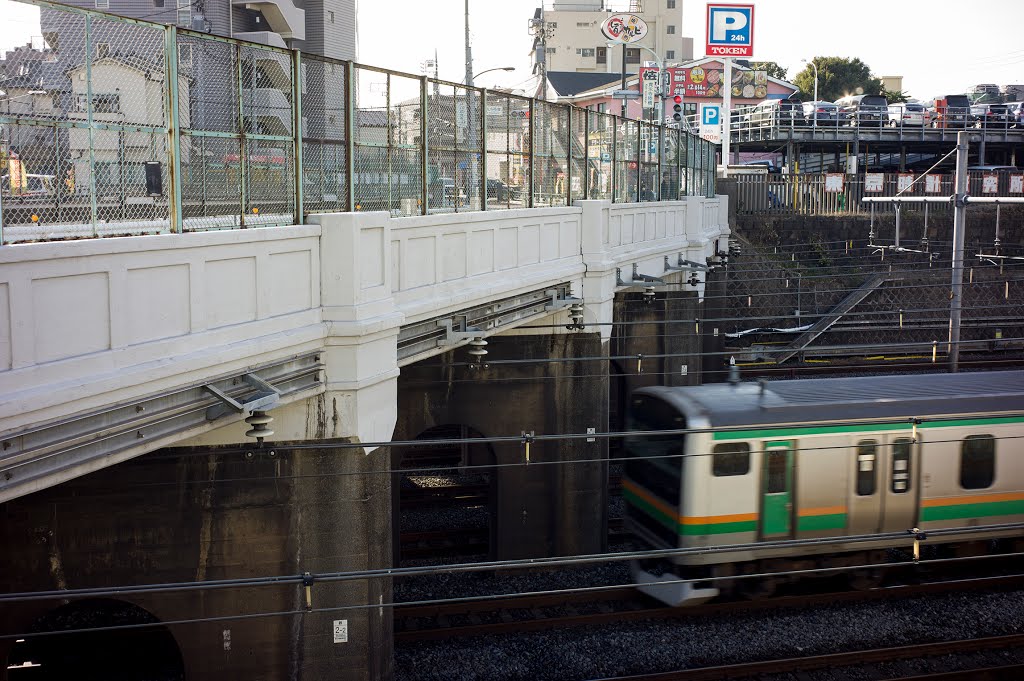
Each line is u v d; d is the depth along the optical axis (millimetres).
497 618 12672
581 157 17000
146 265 7047
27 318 6105
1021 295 33188
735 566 12961
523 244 14047
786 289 34094
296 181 9078
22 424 6020
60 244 6270
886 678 11258
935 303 33062
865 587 13578
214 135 8078
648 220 20766
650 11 69750
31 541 9023
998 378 15008
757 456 12672
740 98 56062
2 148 6133
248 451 9039
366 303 9375
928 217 37625
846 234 37812
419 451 21156
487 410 15398
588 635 12203
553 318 15953
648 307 21922
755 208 38250
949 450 13477
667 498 12906
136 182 7211
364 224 9281
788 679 11227
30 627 12203
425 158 11555
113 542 9141
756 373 27547
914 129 43094
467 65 28094
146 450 7188
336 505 9406
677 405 13000
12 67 6234
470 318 12492
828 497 12969
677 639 12117
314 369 8992
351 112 9844
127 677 11203
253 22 25359
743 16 40094
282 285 8625
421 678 11086
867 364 28422
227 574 9344
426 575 14438
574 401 15812
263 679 9531
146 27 7258
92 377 6531
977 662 11648
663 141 22531
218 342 7750
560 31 69000
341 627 9617
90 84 6797
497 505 15484
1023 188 38062
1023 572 14844
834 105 45625
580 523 15789
